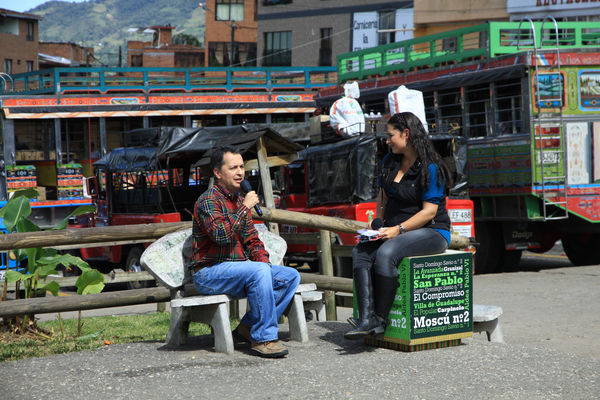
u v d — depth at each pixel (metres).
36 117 20.92
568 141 12.77
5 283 7.37
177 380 4.94
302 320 6.18
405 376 4.98
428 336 5.69
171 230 6.56
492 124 13.31
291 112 24.58
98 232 6.20
